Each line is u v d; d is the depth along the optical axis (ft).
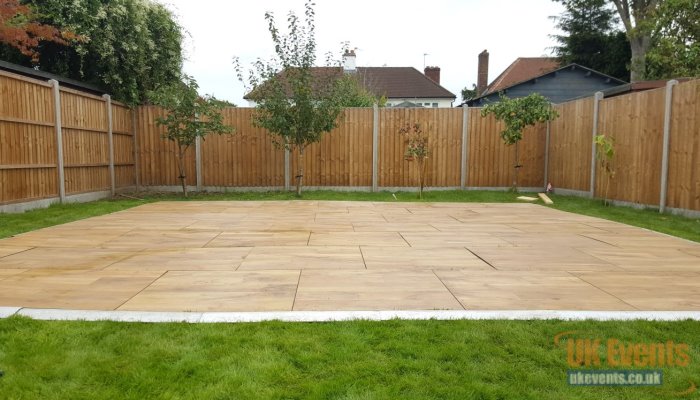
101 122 31.07
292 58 31.81
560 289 10.87
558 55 84.58
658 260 14.01
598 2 75.51
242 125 35.35
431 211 25.79
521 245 16.20
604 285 11.25
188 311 9.13
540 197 31.60
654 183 25.21
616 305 9.69
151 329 8.06
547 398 5.98
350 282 11.38
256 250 15.10
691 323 8.48
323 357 7.00
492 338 7.75
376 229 19.44
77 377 6.40
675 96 23.54
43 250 14.92
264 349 7.28
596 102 30.25
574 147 33.12
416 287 10.96
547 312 9.07
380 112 35.68
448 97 87.97
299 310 9.25
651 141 25.32
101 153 31.07
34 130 24.41
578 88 60.29
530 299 10.09
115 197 31.76
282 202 29.84
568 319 8.68
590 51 78.07
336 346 7.41
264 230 19.03
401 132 35.50
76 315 8.75
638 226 20.65
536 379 6.42
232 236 17.61
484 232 18.88
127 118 34.60
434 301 9.91
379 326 8.25
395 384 6.27
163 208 26.50
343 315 8.84
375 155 35.76
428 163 36.14
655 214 23.99
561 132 34.68
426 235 18.07
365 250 15.20
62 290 10.53
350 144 35.83
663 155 24.23
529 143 36.40
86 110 29.32
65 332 7.87
